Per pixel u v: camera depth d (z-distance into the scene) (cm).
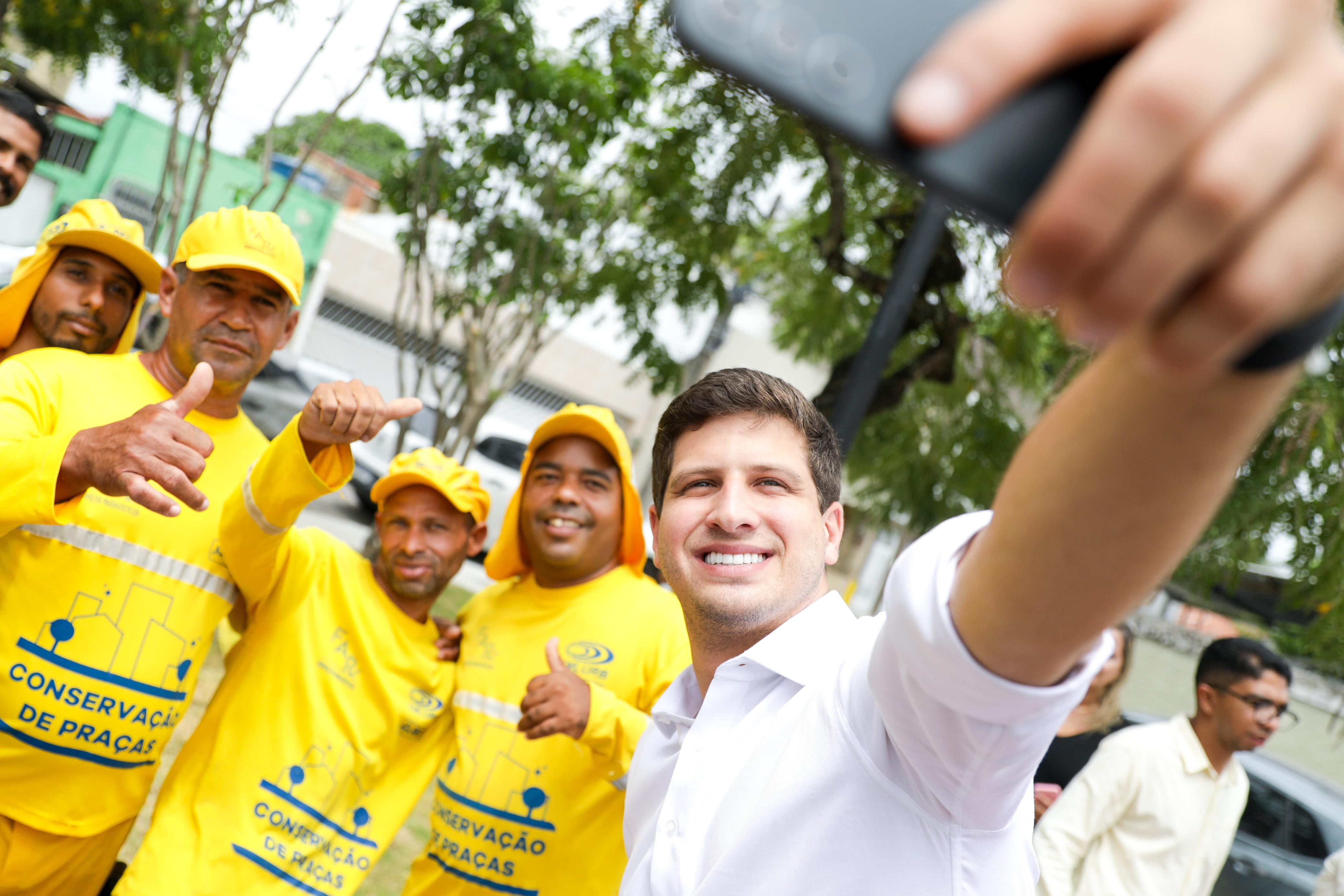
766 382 160
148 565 211
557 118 612
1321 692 712
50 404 209
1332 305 38
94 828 213
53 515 173
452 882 234
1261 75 31
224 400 231
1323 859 426
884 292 505
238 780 222
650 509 171
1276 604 660
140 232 266
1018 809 112
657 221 639
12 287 247
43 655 202
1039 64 32
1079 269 31
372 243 1639
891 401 503
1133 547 57
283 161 1252
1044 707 72
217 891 215
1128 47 33
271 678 229
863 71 33
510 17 575
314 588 238
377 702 238
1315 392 425
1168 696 816
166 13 598
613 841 231
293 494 204
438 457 253
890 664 92
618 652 246
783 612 150
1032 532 60
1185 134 30
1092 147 30
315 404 199
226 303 224
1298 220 32
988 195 33
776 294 801
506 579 278
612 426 258
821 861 105
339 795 230
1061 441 58
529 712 211
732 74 32
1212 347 34
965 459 650
